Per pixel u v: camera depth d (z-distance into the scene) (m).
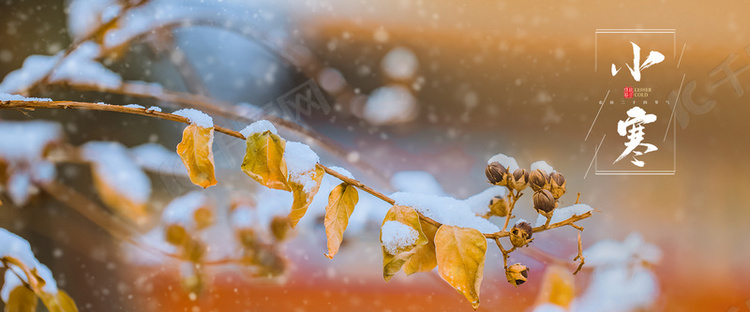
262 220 1.64
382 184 1.72
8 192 1.48
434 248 0.98
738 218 2.47
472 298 0.96
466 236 0.97
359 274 2.36
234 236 1.65
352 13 2.39
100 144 1.62
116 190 1.57
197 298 2.17
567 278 1.20
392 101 2.30
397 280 2.36
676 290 2.32
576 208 1.00
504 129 2.54
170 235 1.62
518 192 1.01
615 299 1.44
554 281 1.20
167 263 2.14
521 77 2.58
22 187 1.49
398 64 2.38
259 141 0.96
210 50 2.07
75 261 2.18
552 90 2.59
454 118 2.49
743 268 2.40
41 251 2.12
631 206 2.43
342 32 2.38
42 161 1.51
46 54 1.81
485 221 1.00
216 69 2.07
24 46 1.81
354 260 2.33
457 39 2.55
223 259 1.64
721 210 2.50
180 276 1.70
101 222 1.58
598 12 2.59
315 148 1.70
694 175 2.54
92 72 1.34
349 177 0.99
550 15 2.59
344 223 0.98
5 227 1.53
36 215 1.56
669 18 2.56
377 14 2.43
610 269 1.49
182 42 2.01
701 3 2.54
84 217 1.64
